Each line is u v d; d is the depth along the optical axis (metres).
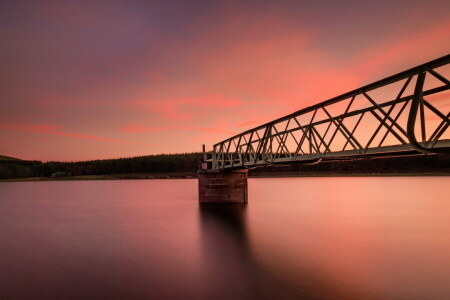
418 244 22.92
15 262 20.25
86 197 75.06
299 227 29.69
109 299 14.19
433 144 9.62
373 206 47.12
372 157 13.98
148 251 22.11
